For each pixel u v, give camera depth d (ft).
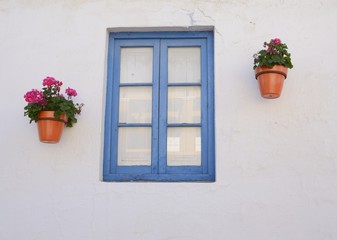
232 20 12.32
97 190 11.63
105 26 12.56
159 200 11.46
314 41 12.08
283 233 11.14
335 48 12.01
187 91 12.62
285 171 11.43
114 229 11.43
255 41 12.17
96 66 12.34
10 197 11.76
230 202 11.34
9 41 12.65
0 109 12.29
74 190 11.68
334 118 11.64
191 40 12.77
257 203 11.30
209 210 11.34
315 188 11.32
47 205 11.66
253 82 11.95
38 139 12.03
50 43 12.55
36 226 11.58
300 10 12.28
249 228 11.20
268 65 10.84
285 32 12.17
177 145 12.30
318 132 11.59
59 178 11.77
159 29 12.65
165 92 12.50
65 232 11.50
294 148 11.53
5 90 12.39
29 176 11.84
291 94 11.82
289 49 12.07
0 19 12.76
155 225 11.36
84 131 11.96
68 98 11.91
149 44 12.79
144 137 12.43
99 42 12.48
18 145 12.04
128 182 11.68
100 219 11.50
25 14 12.76
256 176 11.43
